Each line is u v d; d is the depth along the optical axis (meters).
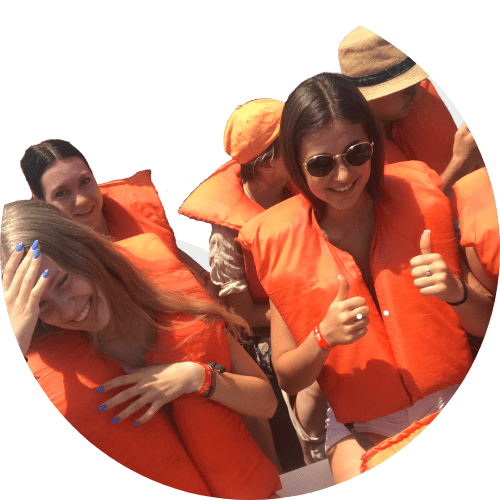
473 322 1.58
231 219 1.67
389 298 1.56
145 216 1.66
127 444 1.54
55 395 1.53
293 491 1.63
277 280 1.57
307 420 1.62
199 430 1.53
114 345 1.55
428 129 1.61
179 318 1.55
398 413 1.59
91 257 1.46
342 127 1.44
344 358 1.56
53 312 1.48
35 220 1.44
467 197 1.59
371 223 1.58
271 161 1.64
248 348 1.68
